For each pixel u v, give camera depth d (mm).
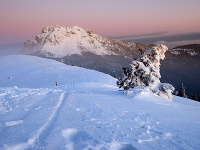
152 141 4000
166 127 5137
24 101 8109
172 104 9539
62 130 4227
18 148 3352
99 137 3996
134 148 3648
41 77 51375
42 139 3750
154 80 17141
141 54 18375
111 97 10781
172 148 3662
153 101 9898
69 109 6648
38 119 5109
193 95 60250
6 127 4359
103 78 48750
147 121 5691
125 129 4688
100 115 6082
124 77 17844
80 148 3475
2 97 9227
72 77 49844
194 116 6746
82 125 4770
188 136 4418
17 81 48281
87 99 9586
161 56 17438
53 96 9789
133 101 9625
